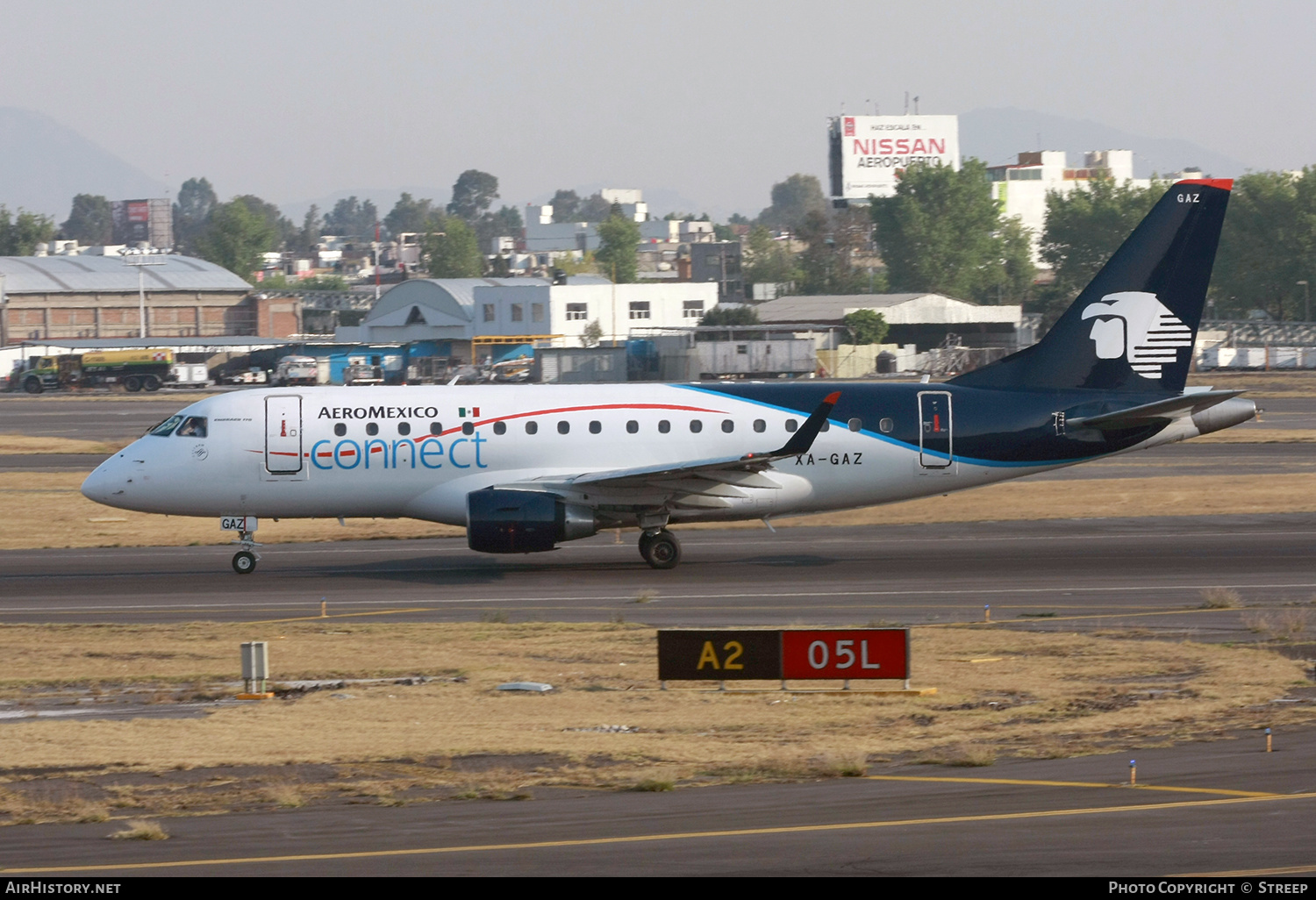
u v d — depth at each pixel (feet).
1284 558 498.69
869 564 506.07
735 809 210.79
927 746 254.68
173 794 228.84
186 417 505.66
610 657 350.02
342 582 486.79
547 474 502.79
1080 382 514.68
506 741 263.08
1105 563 495.82
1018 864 177.88
